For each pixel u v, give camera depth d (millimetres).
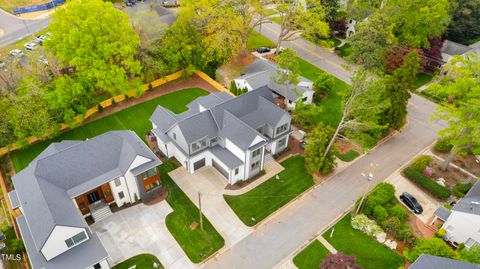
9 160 47875
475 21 74688
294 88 52250
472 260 32656
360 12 74188
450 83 44062
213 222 39531
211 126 44938
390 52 64188
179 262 35531
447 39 78125
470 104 39375
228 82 64688
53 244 31922
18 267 35406
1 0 99750
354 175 46375
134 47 55312
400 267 34531
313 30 66625
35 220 32656
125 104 58000
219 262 35688
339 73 68125
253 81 57219
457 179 45719
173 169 46250
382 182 43250
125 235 37906
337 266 30469
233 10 65688
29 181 35812
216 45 61344
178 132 43250
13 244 35969
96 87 55219
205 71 64875
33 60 53094
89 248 33781
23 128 46375
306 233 38750
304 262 35750
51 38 51469
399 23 67062
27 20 90188
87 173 37938
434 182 44156
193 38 63000
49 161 36656
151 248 36719
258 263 35656
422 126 55594
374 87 40062
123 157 39656
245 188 43750
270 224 39688
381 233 37875
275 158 48531
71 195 36156
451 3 72938
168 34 61688
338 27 79562
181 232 38344
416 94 63000
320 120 55062
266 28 85250
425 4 64500
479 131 39750
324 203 42375
